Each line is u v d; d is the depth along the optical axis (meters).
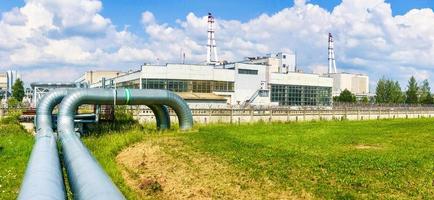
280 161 20.11
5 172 17.00
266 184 15.83
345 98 142.50
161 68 80.69
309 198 14.06
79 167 11.86
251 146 25.73
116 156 23.67
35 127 33.12
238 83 89.69
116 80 100.50
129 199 14.45
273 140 29.53
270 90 94.81
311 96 101.69
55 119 34.47
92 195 8.41
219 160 20.53
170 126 38.09
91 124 34.88
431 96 139.88
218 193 15.05
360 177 16.66
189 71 83.44
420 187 15.20
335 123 50.44
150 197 15.19
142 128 37.00
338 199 13.80
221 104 79.06
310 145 26.84
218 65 100.94
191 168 19.06
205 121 46.94
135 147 25.78
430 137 32.59
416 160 20.67
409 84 143.00
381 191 14.72
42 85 66.81
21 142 24.09
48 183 9.41
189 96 77.19
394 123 51.19
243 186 15.69
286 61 125.81
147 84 79.69
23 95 125.88
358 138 31.45
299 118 56.41
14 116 40.28
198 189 15.70
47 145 17.59
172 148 24.80
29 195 8.29
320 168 18.44
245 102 86.06
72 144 18.22
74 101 31.62
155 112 37.34
